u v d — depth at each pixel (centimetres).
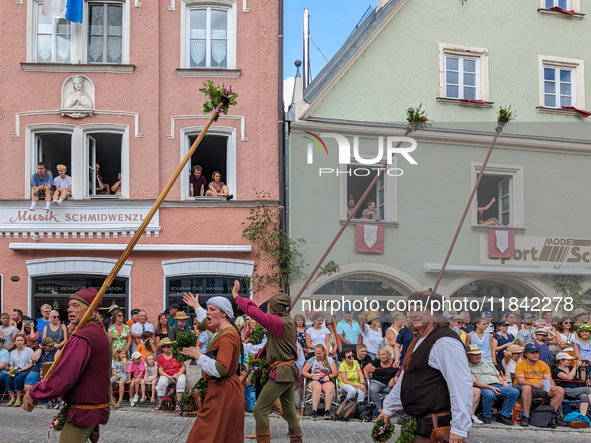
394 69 1112
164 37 1369
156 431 789
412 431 389
